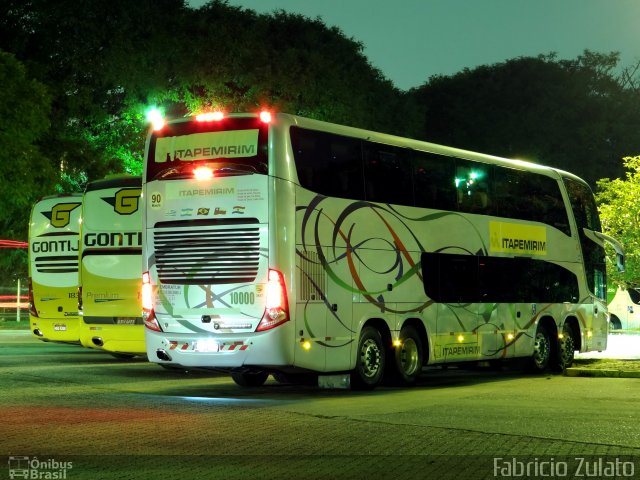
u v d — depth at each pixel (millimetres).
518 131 70688
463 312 18547
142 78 42656
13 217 39594
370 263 16328
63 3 40281
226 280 14938
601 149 70188
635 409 13070
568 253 22156
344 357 15664
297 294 14805
